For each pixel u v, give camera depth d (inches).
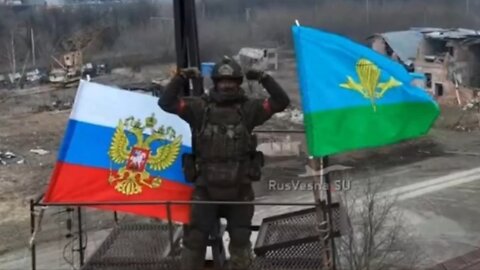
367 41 2490.2
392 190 1392.7
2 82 2923.2
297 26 302.8
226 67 291.3
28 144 1900.8
